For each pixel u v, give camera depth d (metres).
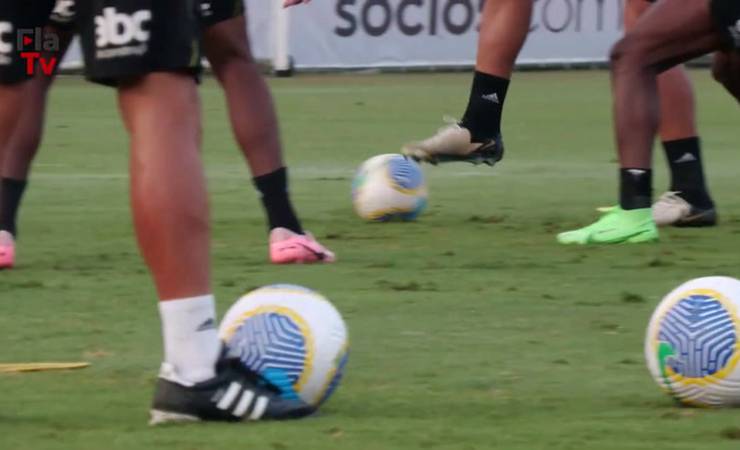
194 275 9.60
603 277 16.61
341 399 10.66
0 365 11.97
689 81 20.94
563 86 52.50
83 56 9.84
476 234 20.41
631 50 18.91
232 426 9.63
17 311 14.44
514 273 16.86
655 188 26.48
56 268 17.20
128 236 19.95
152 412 9.80
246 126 17.20
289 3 18.36
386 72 56.47
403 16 56.47
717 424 9.73
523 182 27.56
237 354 9.84
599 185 27.03
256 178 17.44
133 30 9.51
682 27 18.69
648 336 10.46
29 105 17.11
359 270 17.05
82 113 40.44
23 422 9.87
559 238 19.56
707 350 10.06
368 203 21.66
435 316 14.16
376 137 35.81
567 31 59.66
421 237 20.08
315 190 25.91
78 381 11.37
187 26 9.62
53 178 27.12
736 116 42.31
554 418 10.00
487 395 10.86
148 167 9.53
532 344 12.84
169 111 9.62
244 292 15.51
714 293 10.20
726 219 22.06
